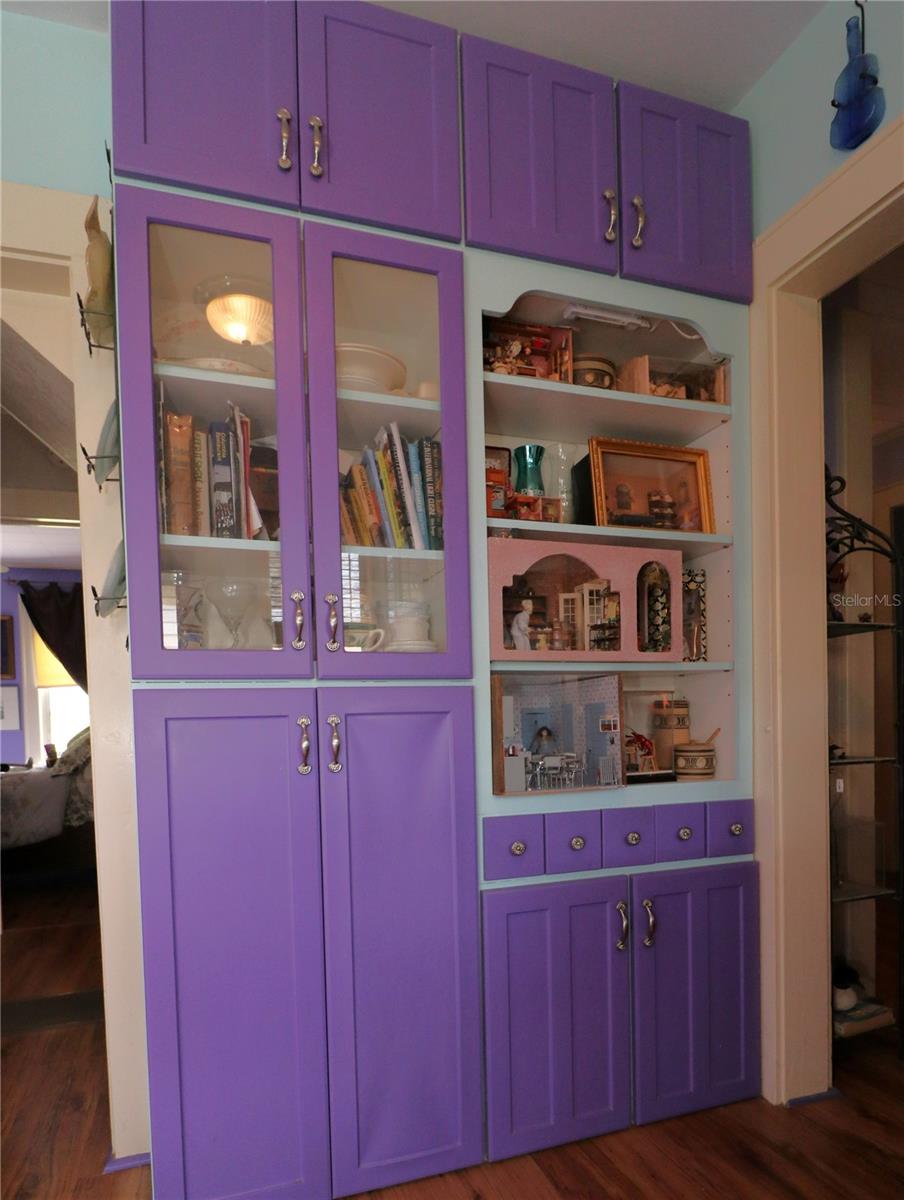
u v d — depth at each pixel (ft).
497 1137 4.88
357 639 4.72
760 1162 4.88
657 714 6.17
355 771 4.58
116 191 4.21
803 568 5.72
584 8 5.27
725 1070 5.53
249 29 4.51
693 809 5.52
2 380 8.30
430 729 4.77
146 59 4.29
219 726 4.32
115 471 5.25
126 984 5.11
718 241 5.77
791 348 5.76
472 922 4.85
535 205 5.18
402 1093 4.66
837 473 7.53
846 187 4.99
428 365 5.07
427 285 4.98
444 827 4.79
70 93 5.19
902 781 6.43
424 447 5.01
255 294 4.61
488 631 5.00
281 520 4.47
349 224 4.72
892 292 7.94
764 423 5.77
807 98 5.51
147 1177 4.84
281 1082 4.40
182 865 4.23
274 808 4.41
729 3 5.24
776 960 5.56
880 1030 6.81
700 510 6.03
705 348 6.07
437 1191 4.62
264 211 4.52
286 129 4.52
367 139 4.76
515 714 5.67
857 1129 5.24
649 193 5.53
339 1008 4.52
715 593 6.02
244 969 4.34
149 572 4.18
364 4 4.78
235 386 4.54
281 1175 4.39
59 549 17.97
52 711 21.17
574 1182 4.71
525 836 5.00
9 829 13.24
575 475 6.16
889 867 10.23
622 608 5.48
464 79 5.03
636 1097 5.27
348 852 4.55
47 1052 6.60
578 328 5.91
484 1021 4.88
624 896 5.26
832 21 5.28
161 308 4.49
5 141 5.04
